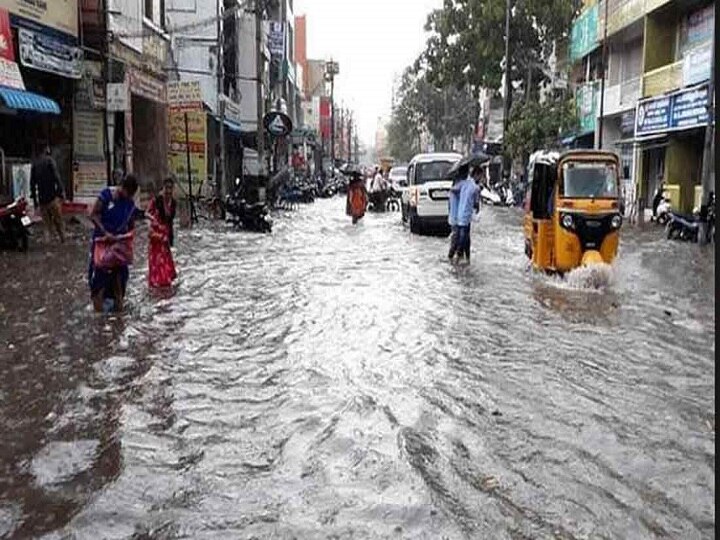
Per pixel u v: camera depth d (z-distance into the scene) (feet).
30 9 61.72
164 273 42.32
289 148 203.00
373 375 26.14
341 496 16.92
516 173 175.42
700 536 15.44
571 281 45.85
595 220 46.11
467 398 23.86
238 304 38.04
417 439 20.27
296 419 21.58
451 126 279.49
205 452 19.22
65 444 19.51
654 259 60.08
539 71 163.94
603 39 126.11
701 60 87.92
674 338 32.63
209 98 119.55
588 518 16.12
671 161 101.60
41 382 24.52
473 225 96.43
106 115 76.69
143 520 15.72
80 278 42.70
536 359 28.76
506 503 16.75
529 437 20.63
